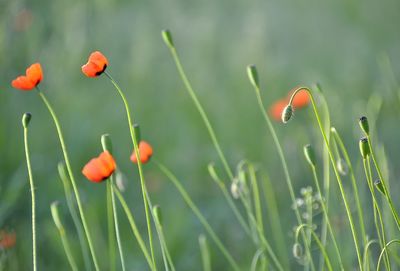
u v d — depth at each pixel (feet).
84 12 31.45
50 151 26.76
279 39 39.70
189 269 20.95
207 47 34.76
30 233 21.08
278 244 20.44
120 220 23.25
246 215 23.25
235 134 29.43
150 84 32.32
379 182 12.28
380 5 42.96
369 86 33.65
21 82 13.07
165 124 30.12
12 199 20.84
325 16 41.68
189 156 26.81
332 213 19.11
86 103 29.40
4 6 28.76
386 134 27.35
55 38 30.58
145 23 34.68
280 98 32.48
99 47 33.37
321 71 35.81
